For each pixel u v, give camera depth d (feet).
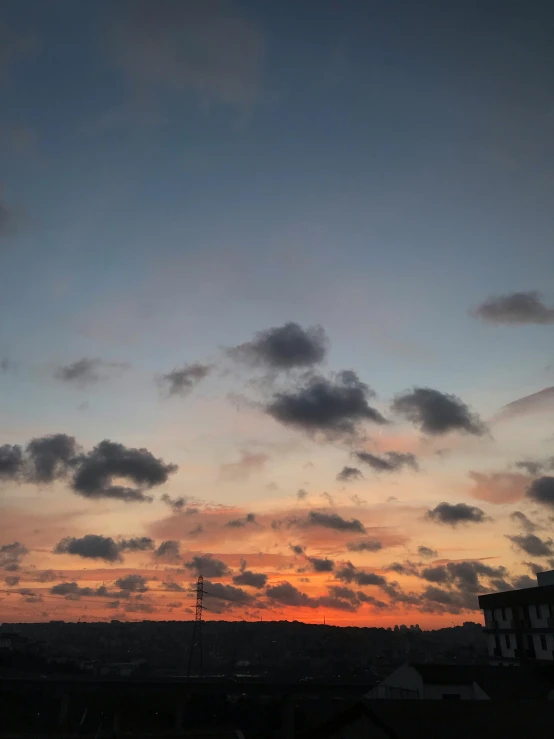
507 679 191.21
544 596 283.38
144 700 317.22
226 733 228.02
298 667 502.79
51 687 294.05
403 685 198.49
